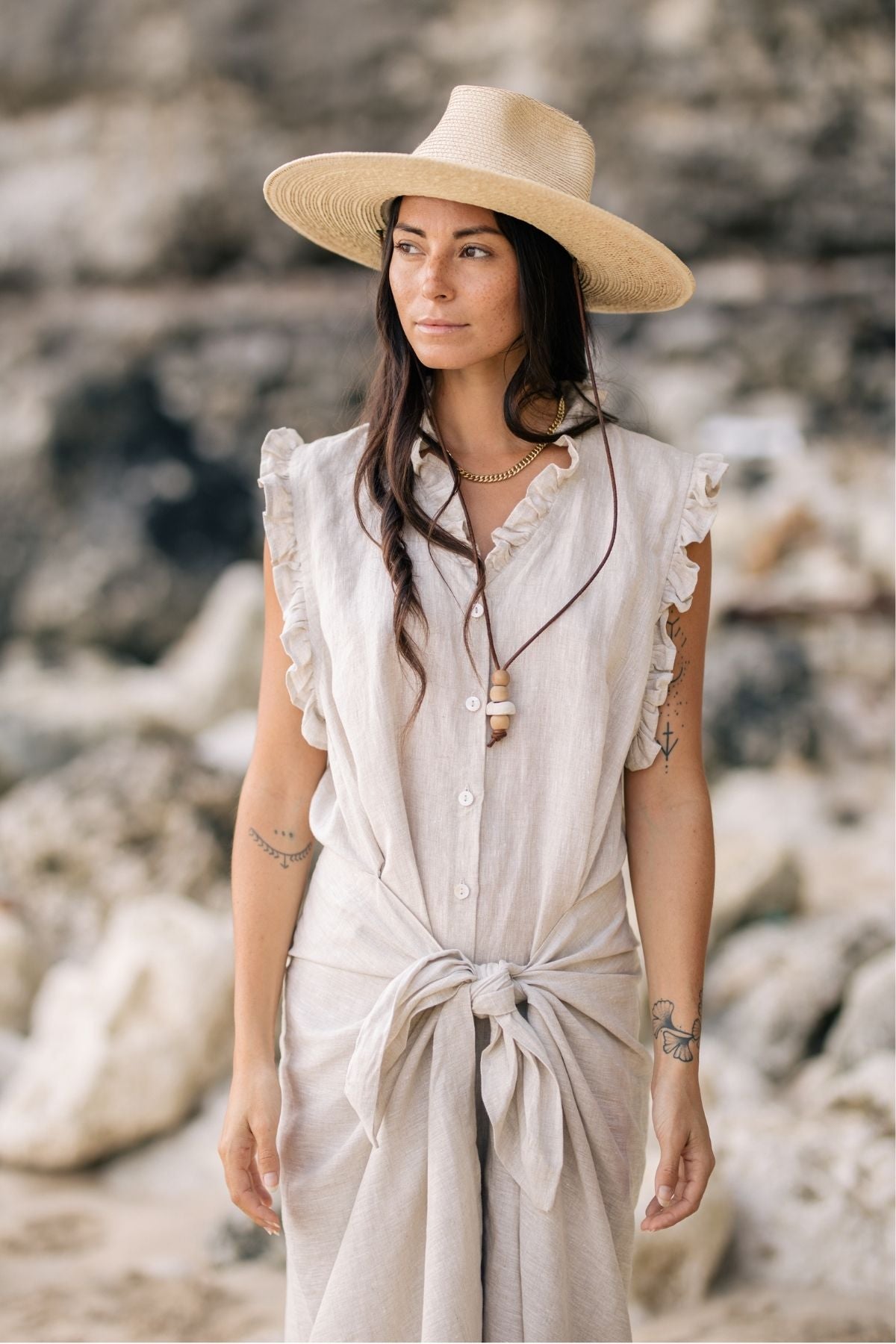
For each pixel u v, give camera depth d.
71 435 10.17
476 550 1.69
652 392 9.91
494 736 1.67
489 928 1.68
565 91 10.00
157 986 3.92
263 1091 1.74
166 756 5.64
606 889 1.75
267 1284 3.12
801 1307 2.83
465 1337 1.58
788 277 10.17
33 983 4.71
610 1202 1.71
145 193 10.44
